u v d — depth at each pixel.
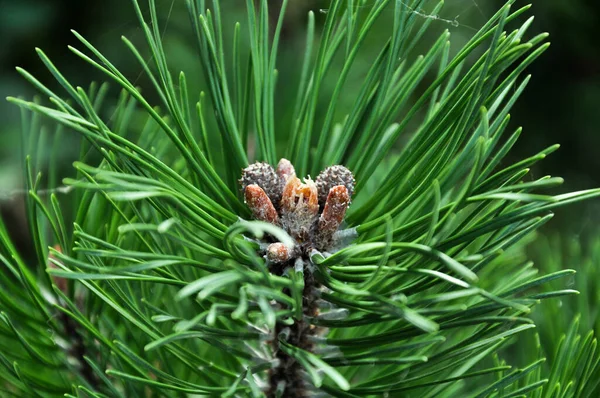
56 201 0.35
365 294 0.29
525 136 0.66
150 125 0.39
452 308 0.29
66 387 0.37
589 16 0.62
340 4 0.34
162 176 0.31
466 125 0.31
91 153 0.61
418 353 0.37
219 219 0.34
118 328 0.38
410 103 0.64
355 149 0.34
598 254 0.42
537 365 0.32
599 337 0.39
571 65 0.65
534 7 0.62
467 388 0.40
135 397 0.35
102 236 0.37
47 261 0.36
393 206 0.34
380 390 0.33
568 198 0.30
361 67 0.56
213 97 0.34
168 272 0.33
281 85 0.54
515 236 0.32
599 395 0.35
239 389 0.33
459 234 0.30
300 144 0.35
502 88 0.32
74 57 0.83
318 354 0.35
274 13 0.58
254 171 0.33
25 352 0.38
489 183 0.31
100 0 0.82
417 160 0.33
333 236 0.32
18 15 0.83
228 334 0.32
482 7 0.64
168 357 0.38
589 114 0.66
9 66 0.85
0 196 0.44
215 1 0.33
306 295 0.33
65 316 0.37
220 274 0.27
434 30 0.64
